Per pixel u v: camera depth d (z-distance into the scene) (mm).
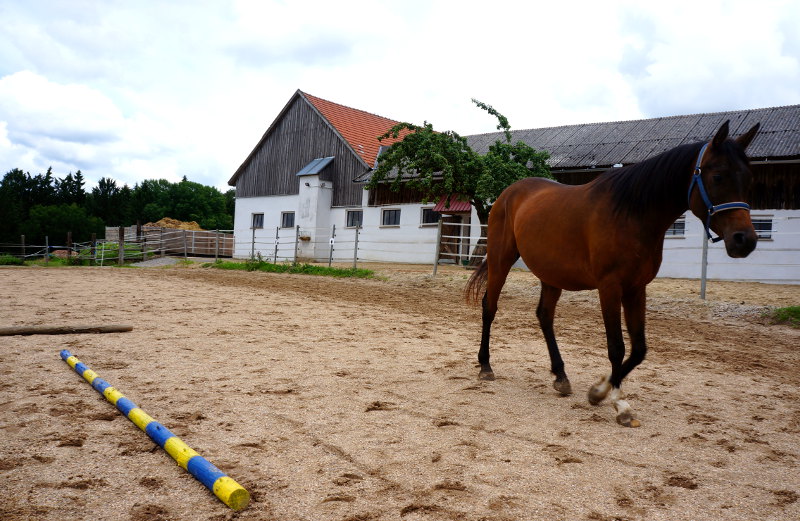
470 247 21562
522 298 12086
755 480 2848
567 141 21438
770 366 6121
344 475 2725
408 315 9273
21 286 11992
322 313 9062
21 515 2213
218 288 12789
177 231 30469
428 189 18203
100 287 12180
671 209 3771
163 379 4449
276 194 29734
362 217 25969
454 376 4969
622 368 3906
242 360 5270
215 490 2383
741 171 3439
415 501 2461
